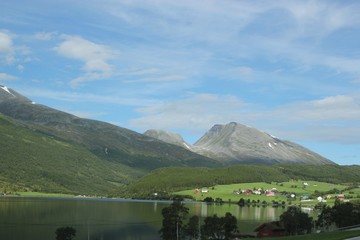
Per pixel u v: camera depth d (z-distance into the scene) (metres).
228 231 167.62
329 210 196.88
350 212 189.75
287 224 179.25
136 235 191.88
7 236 181.25
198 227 172.38
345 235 79.12
